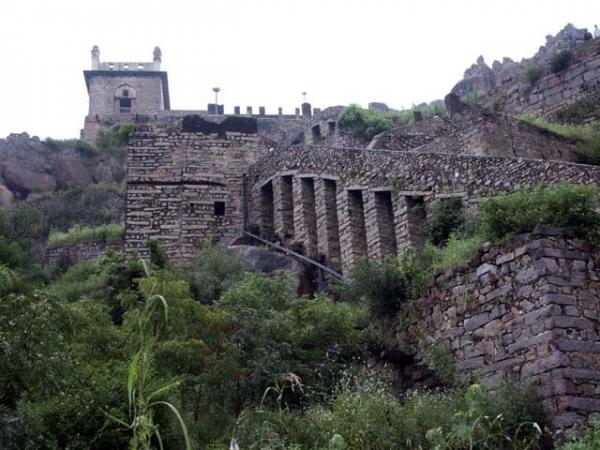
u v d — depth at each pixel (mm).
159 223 33688
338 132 45094
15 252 30547
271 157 33781
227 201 34469
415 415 14688
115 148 58406
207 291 24297
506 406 14359
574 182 20969
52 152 57188
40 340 12859
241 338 17875
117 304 23766
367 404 15062
